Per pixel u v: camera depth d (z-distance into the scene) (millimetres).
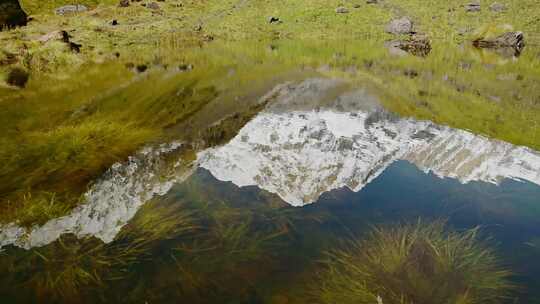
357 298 5879
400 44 34406
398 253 6770
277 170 10648
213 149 12000
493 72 23672
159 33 37719
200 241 7340
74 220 8008
